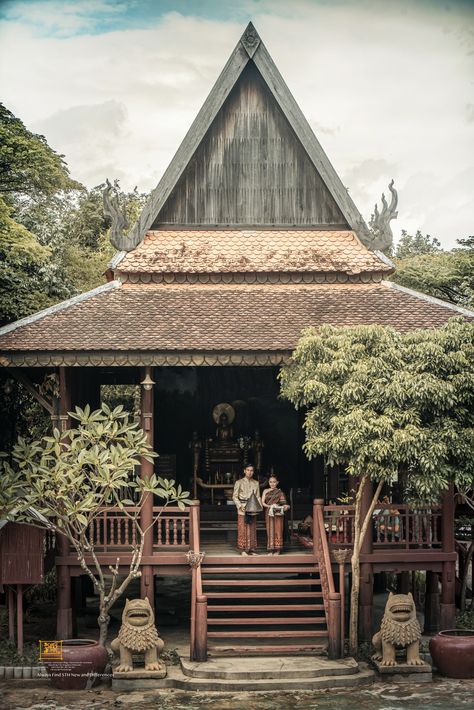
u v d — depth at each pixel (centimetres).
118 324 2569
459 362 2188
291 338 2484
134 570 2302
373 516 2531
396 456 2148
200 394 3134
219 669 2197
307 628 2509
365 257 2914
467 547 2912
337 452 2216
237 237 2969
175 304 2712
